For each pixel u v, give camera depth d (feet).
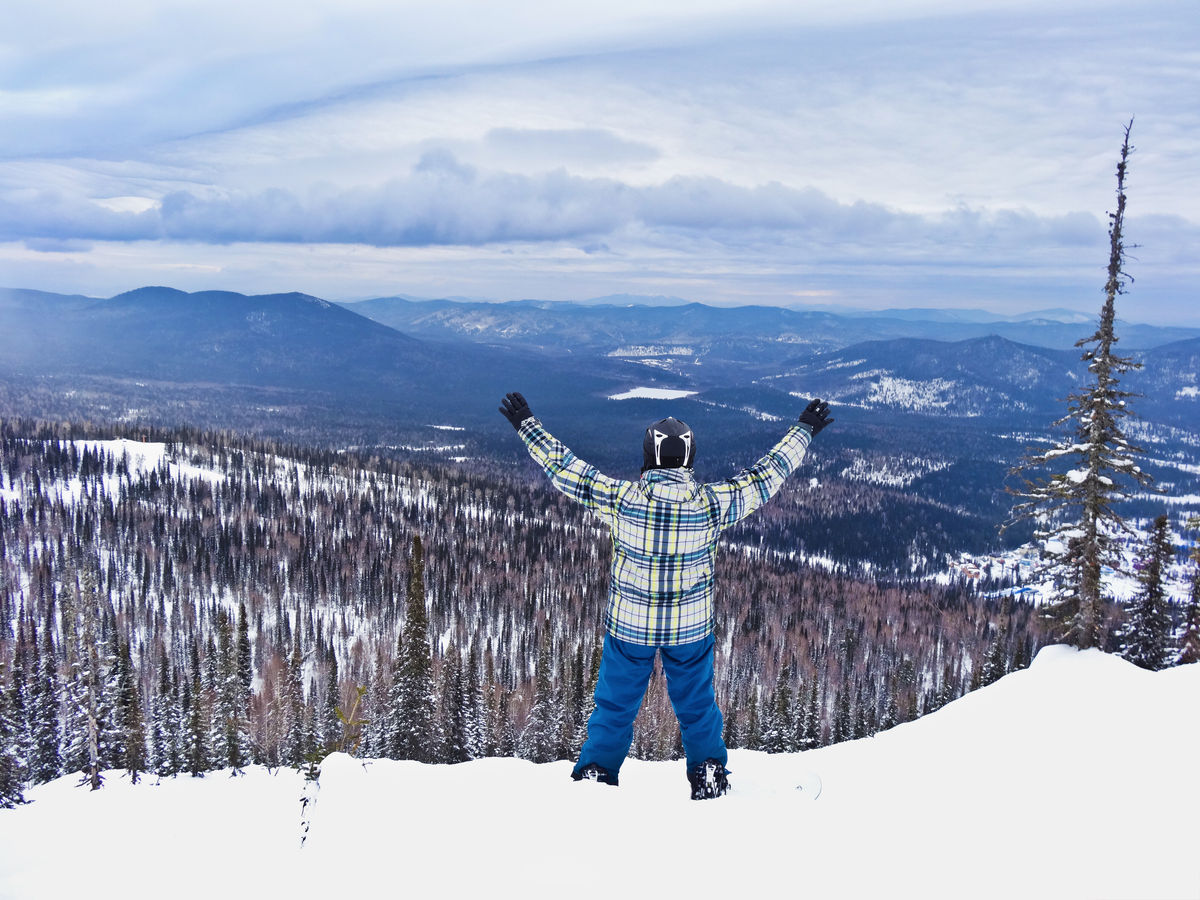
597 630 408.46
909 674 335.26
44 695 162.50
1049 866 11.27
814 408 14.38
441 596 447.01
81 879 16.08
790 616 440.86
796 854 11.43
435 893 10.78
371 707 195.00
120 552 501.15
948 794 15.48
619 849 11.56
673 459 13.43
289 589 476.13
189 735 165.17
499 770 16.43
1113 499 60.08
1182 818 13.07
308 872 12.30
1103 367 59.77
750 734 193.77
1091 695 25.81
